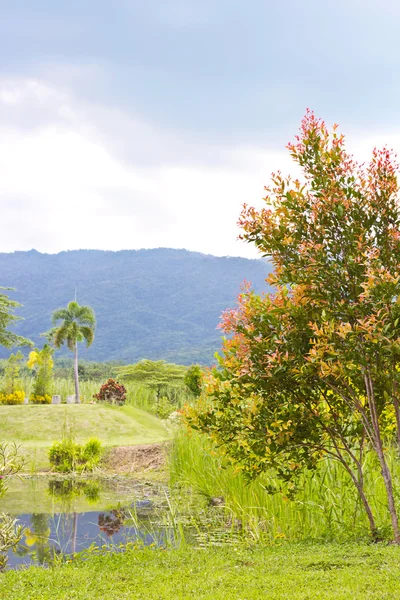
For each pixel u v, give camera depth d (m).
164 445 22.44
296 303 7.89
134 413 34.19
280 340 7.73
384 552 6.30
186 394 48.47
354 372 7.17
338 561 6.01
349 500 8.97
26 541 10.02
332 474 9.49
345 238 7.73
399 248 7.67
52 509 13.22
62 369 86.06
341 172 7.91
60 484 17.59
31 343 42.31
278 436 7.83
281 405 8.09
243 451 8.29
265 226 8.06
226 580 5.51
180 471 16.89
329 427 8.26
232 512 10.88
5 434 27.52
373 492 9.09
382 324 6.84
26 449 23.33
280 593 4.88
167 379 52.16
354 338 7.15
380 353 7.05
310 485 9.36
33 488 16.73
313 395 8.15
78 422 29.91
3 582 5.88
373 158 7.87
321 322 7.60
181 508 12.76
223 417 8.35
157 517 11.98
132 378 52.62
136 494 15.46
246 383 7.95
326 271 7.53
